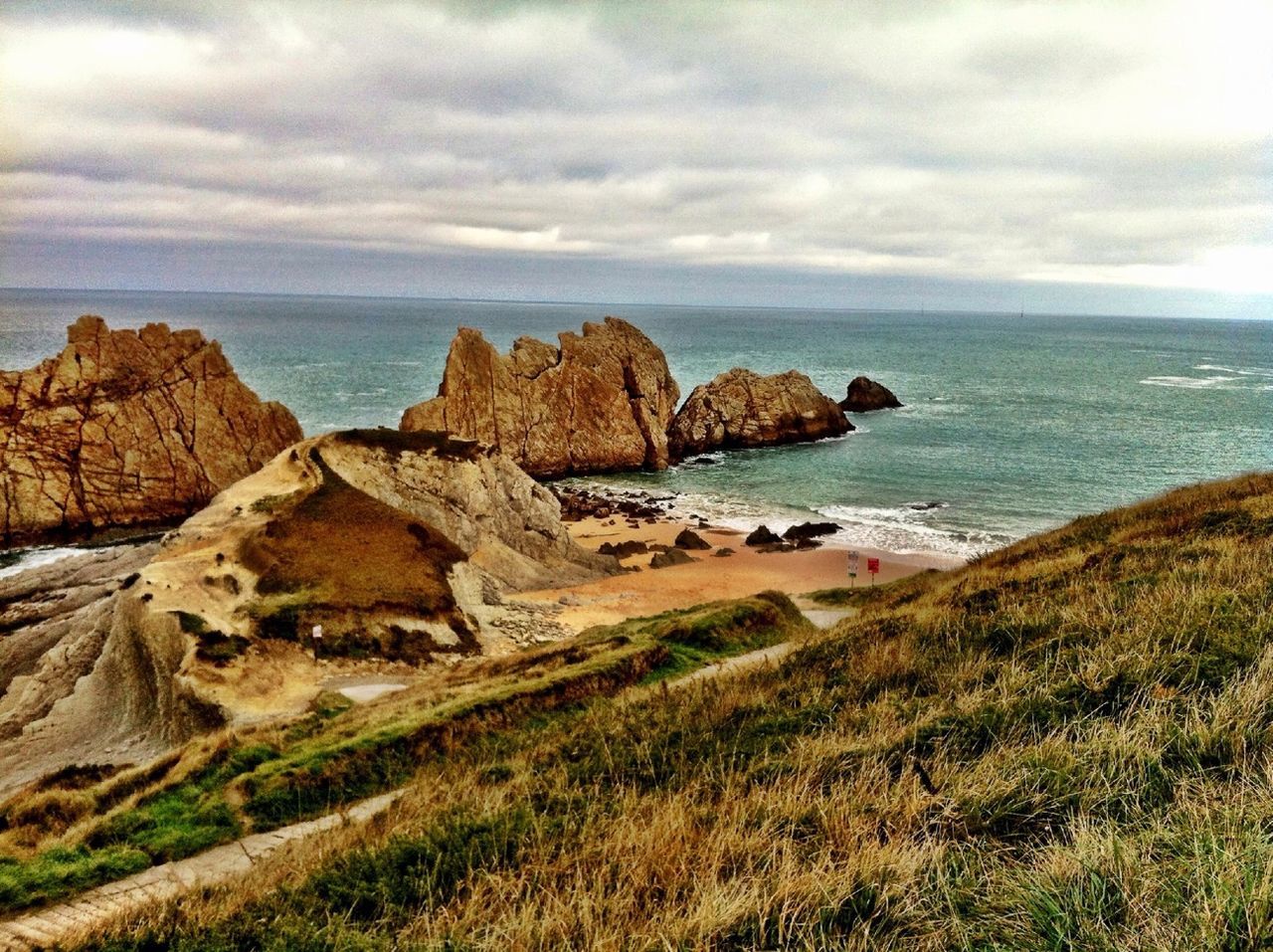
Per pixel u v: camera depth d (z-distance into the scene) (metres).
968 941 4.75
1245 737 6.64
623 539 58.81
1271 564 12.66
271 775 14.83
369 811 12.87
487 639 35.94
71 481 59.50
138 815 13.93
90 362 62.44
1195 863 4.87
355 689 28.17
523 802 8.74
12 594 44.19
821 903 5.42
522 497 52.00
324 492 41.66
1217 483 25.97
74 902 11.02
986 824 6.32
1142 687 8.29
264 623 30.38
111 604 33.94
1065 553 20.83
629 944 5.26
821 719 10.05
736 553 54.00
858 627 16.45
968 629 13.13
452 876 7.13
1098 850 5.23
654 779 9.02
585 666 21.16
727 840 6.54
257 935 6.48
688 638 25.05
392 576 36.31
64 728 27.31
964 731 8.30
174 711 25.97
